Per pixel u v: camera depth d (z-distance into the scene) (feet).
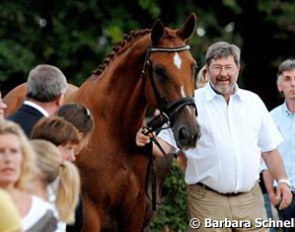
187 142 29.43
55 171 21.98
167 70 30.04
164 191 40.01
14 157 21.04
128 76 31.17
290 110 36.55
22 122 27.66
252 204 32.17
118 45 31.65
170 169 37.68
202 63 63.10
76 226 25.32
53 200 21.95
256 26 70.03
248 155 31.83
